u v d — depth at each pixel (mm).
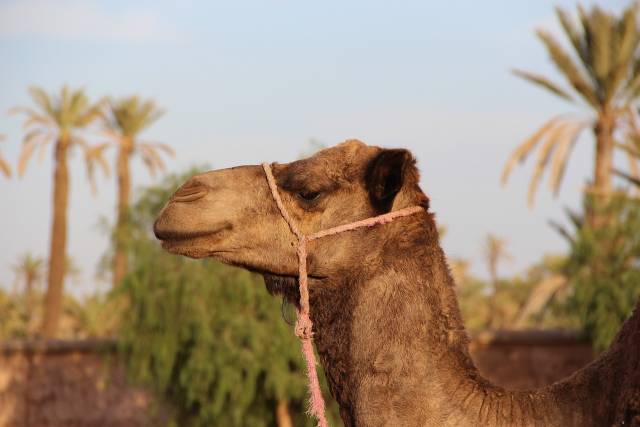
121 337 19703
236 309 19156
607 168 31062
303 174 4750
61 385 25250
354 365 4477
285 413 18906
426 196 4734
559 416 4223
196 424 19516
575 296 19625
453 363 4410
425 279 4535
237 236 4766
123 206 20562
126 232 20188
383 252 4586
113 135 41844
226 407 19047
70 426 25094
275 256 4734
